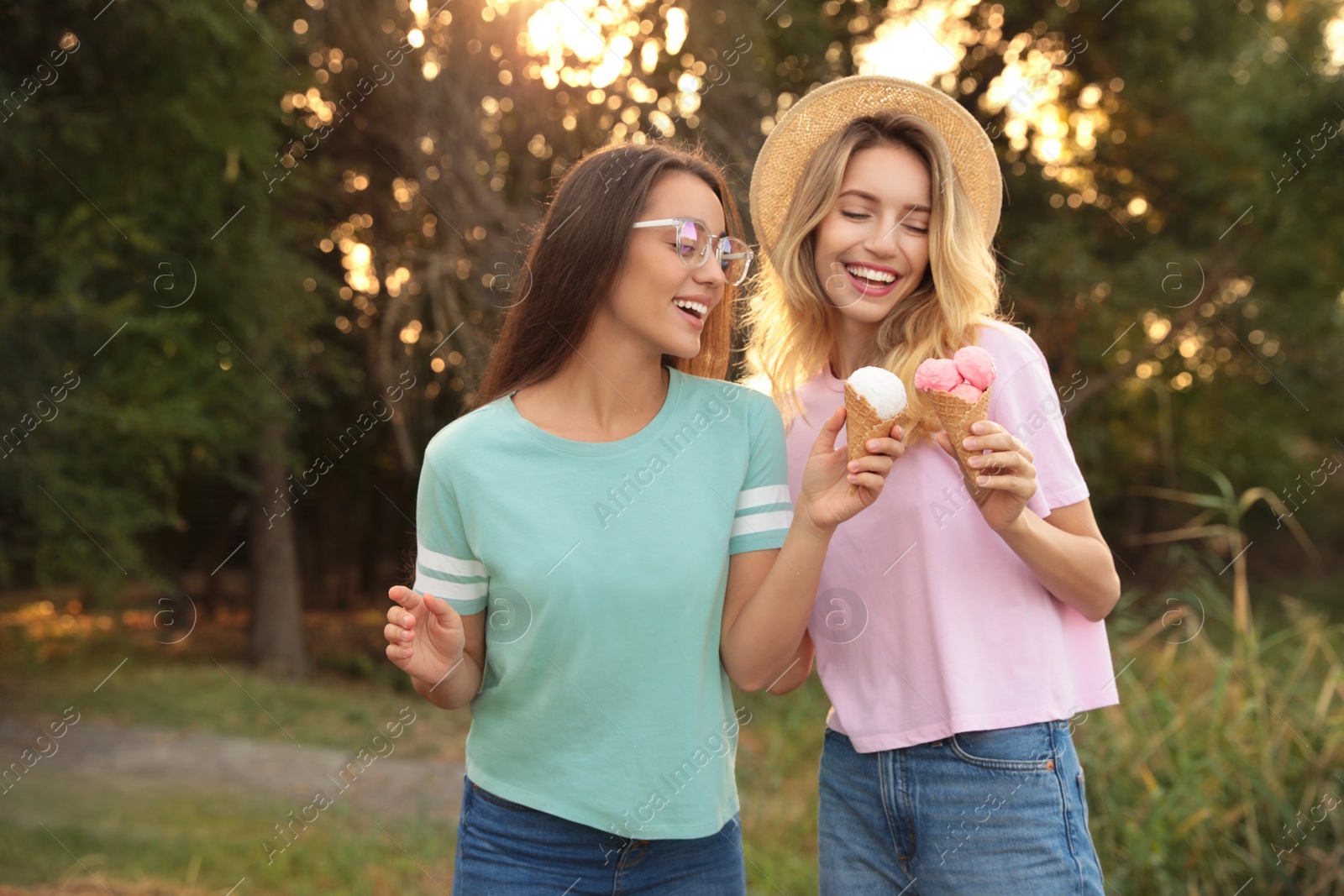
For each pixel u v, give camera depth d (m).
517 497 1.70
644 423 1.82
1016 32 11.29
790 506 1.84
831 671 1.95
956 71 11.25
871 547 1.87
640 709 1.69
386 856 4.61
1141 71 11.50
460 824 1.80
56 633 9.32
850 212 1.90
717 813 1.74
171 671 8.96
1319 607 12.16
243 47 7.01
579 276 1.76
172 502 7.61
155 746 6.77
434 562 1.77
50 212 6.16
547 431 1.78
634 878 1.73
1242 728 3.58
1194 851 3.28
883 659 1.86
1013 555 1.81
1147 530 13.57
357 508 13.34
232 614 12.62
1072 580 1.74
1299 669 3.81
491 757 1.75
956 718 1.75
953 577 1.80
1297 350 13.00
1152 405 13.01
